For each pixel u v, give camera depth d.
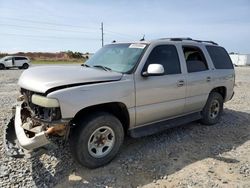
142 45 4.61
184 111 5.23
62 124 3.41
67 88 3.47
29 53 61.75
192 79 5.19
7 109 7.06
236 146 4.91
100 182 3.54
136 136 4.33
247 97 10.21
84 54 63.03
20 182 3.48
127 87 4.03
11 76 18.81
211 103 5.95
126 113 4.16
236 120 6.67
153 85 4.41
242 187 3.47
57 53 64.25
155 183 3.54
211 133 5.60
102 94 3.72
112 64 4.49
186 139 5.18
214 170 3.92
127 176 3.70
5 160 4.07
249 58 56.53
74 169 3.85
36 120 3.58
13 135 3.94
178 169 3.94
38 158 4.16
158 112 4.61
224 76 6.16
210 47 6.05
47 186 3.41
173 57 4.96
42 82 3.54
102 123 3.79
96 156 3.83
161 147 4.73
